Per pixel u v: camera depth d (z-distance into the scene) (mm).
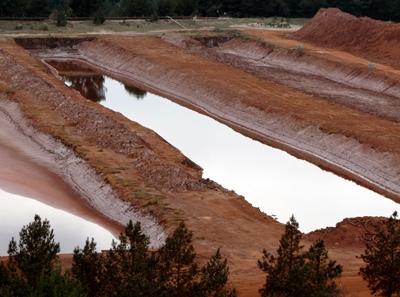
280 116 59812
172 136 57812
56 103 61156
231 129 61031
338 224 38031
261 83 71688
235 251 34500
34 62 78438
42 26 99125
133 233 25938
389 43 86562
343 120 57531
